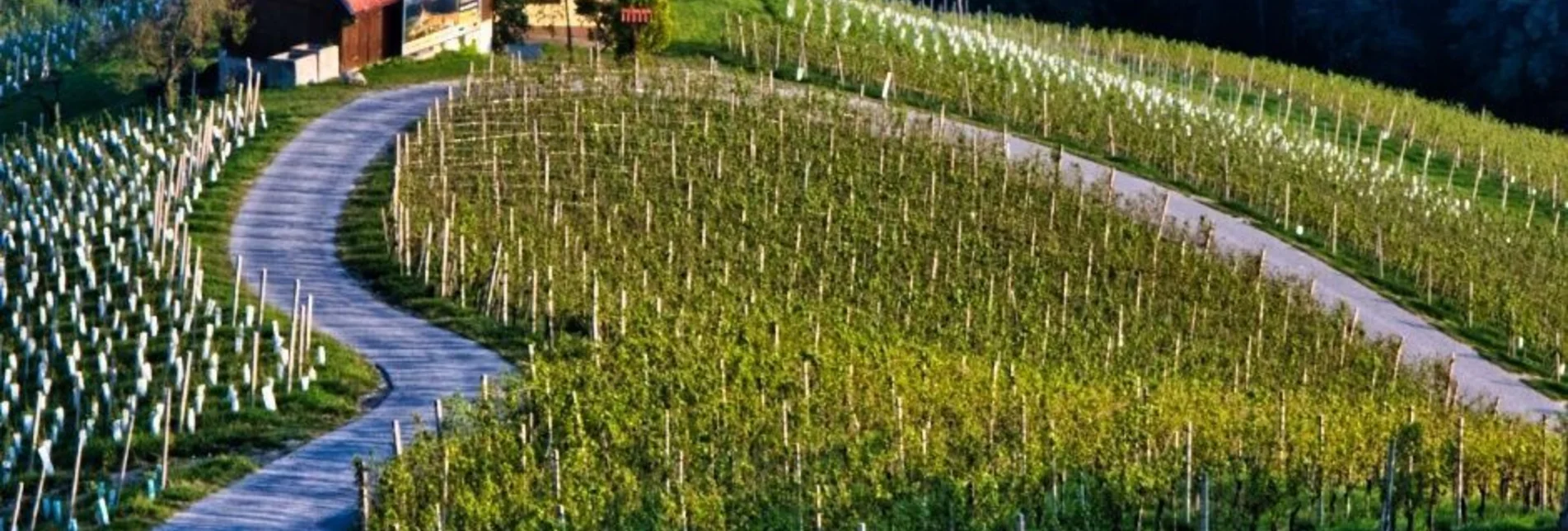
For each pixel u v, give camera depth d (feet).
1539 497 164.55
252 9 283.59
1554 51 421.59
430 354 188.34
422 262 207.72
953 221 233.14
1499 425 184.24
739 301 203.41
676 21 306.96
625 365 175.11
